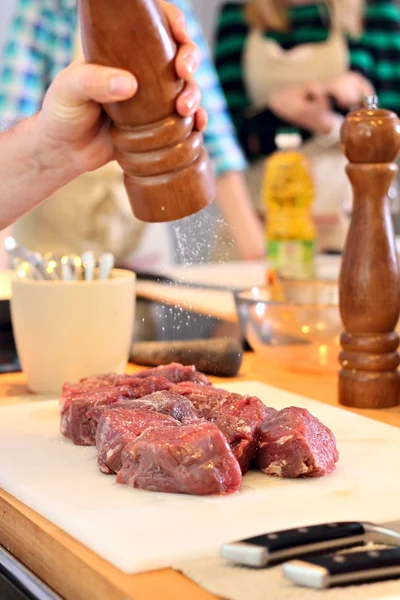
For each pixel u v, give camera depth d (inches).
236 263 110.3
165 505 35.3
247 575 29.0
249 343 65.2
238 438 38.6
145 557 30.2
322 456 38.7
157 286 81.7
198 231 45.7
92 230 103.0
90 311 54.7
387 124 49.8
